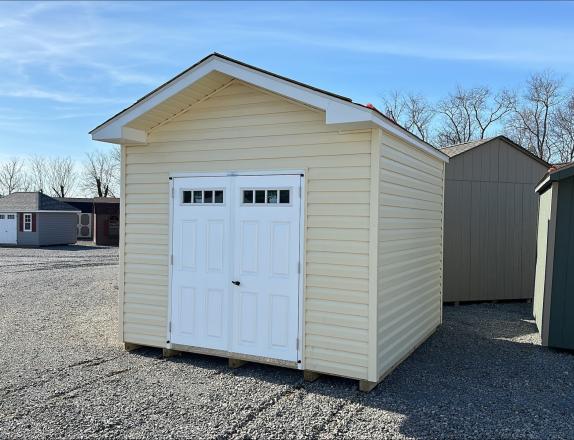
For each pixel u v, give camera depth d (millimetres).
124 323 6336
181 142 5980
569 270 6426
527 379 5340
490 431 4004
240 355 5559
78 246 27375
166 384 5023
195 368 5590
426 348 6629
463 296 10109
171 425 4031
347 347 4988
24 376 5238
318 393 4820
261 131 5504
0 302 9898
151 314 6152
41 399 4570
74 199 35344
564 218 6434
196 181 5871
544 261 6891
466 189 10070
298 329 5238
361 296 4938
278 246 5379
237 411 4336
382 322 5094
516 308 9844
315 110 5203
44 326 7711
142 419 4145
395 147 5516
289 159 5344
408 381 5227
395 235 5543
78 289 11664
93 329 7500
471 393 4883
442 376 5414
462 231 10070
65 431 3896
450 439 3852
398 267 5664
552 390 5012
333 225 5094
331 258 5098
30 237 26844
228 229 5672
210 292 5758
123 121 5789
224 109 5723
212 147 5789
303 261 5230
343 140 5070
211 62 5336
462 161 10039
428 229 7074
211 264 5754
